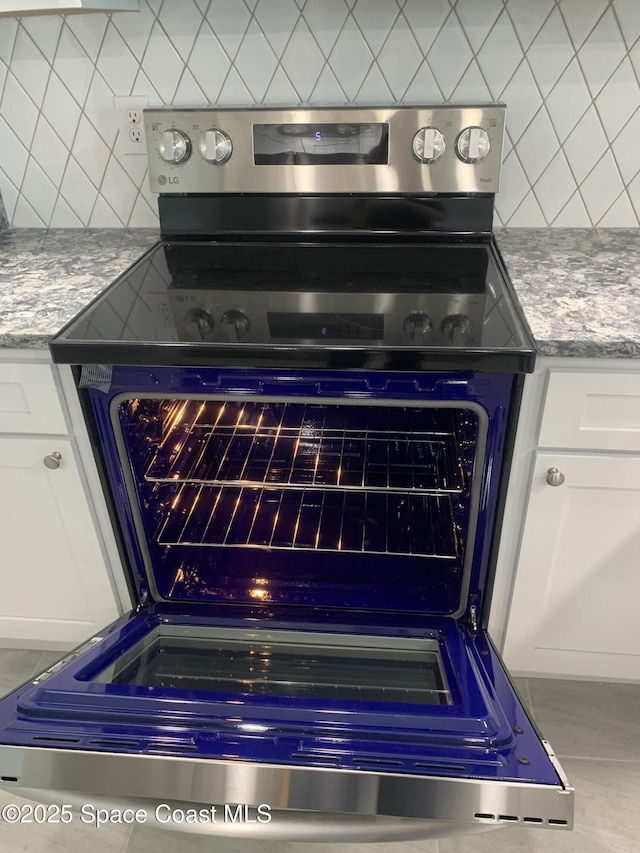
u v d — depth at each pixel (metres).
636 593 1.45
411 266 1.48
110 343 1.16
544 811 0.89
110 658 1.24
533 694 1.69
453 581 1.50
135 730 1.00
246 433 1.75
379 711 1.02
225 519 1.69
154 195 1.75
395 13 1.51
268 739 0.98
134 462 1.39
